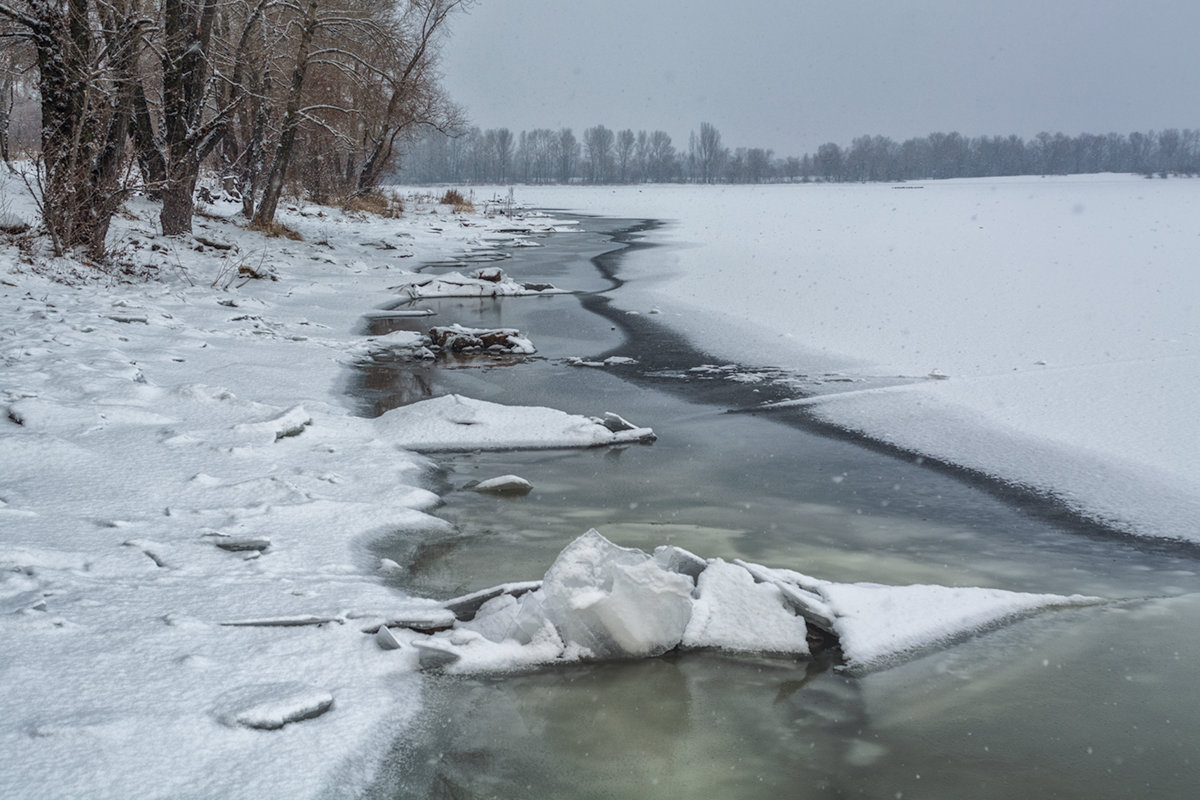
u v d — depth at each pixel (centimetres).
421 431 885
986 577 599
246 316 1495
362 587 532
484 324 1627
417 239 3297
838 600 530
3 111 2698
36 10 1593
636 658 487
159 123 2234
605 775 381
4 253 1542
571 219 5212
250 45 2620
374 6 2973
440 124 3638
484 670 460
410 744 392
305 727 387
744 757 398
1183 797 373
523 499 731
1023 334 1419
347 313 1709
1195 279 2041
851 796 372
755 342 1430
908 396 1066
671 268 2541
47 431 765
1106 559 630
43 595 475
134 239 1941
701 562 559
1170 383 1070
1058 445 867
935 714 437
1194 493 738
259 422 841
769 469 823
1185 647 504
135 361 1060
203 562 547
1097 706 444
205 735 370
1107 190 8750
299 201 3650
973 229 3862
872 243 3228
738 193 10431
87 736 356
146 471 699
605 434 897
